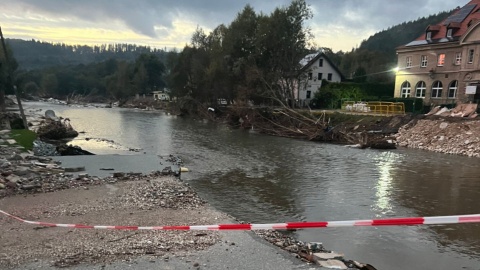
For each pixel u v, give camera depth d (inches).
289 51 1927.9
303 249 311.0
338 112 1600.6
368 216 448.8
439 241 365.7
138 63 4709.6
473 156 920.9
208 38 2657.5
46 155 777.6
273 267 253.8
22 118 1214.3
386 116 1370.6
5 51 1158.3
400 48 1831.9
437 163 828.0
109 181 538.6
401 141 1165.1
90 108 3417.8
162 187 507.5
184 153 933.2
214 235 319.0
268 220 424.5
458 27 1600.6
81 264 245.4
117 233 313.1
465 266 310.3
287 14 1872.5
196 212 396.8
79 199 432.1
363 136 1159.0
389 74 2795.3
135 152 908.0
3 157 630.5
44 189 472.1
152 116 2461.9
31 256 256.8
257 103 1940.2
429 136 1105.4
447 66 1588.3
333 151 1018.1
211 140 1228.5
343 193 560.4
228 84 2137.1
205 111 2268.7
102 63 6097.4
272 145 1133.7
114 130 1501.0
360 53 3617.1
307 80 2073.1
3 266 239.5
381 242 361.7
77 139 1170.6
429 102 1659.7
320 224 211.0
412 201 517.7
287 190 574.9
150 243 290.7
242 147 1074.7
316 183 625.0
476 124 1027.9
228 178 653.9
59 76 5246.1
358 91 2207.2
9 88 2372.0
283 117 1604.3
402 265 310.5
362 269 271.6
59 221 345.1
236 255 273.4
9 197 430.0
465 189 586.9
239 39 2054.6
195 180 634.2
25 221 339.6
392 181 643.5
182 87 2719.0
